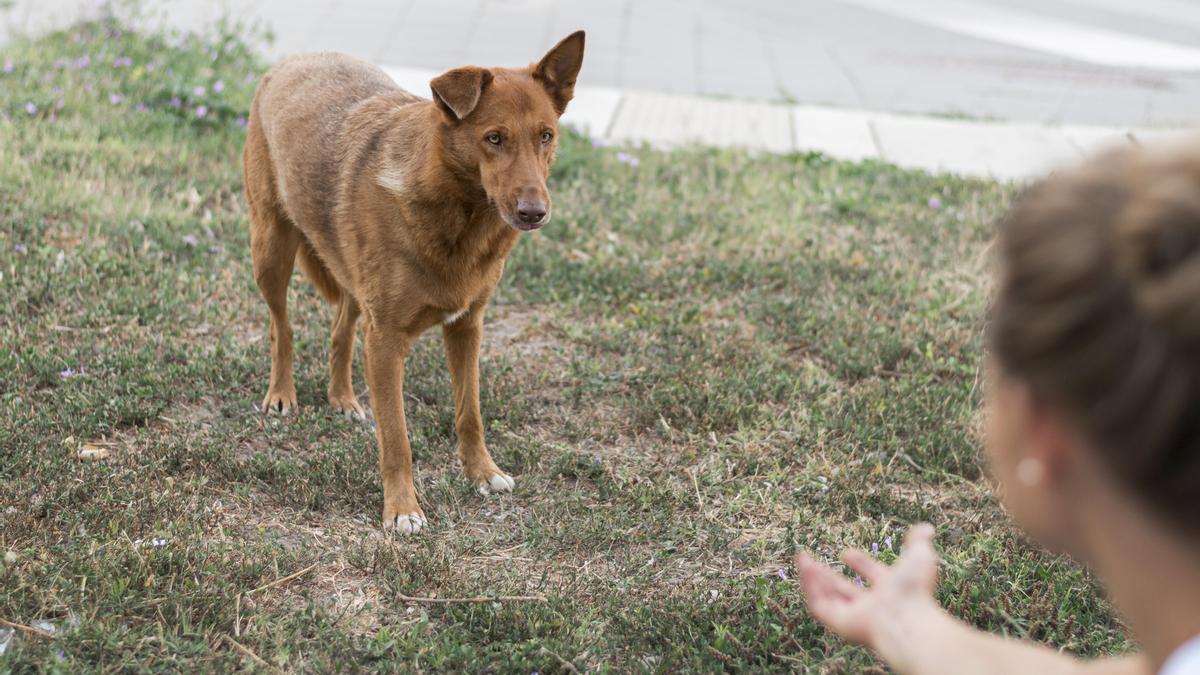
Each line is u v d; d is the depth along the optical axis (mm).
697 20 14156
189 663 2891
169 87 8227
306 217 4230
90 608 3064
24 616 3039
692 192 7461
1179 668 782
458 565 3607
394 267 3818
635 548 3777
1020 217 756
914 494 4172
